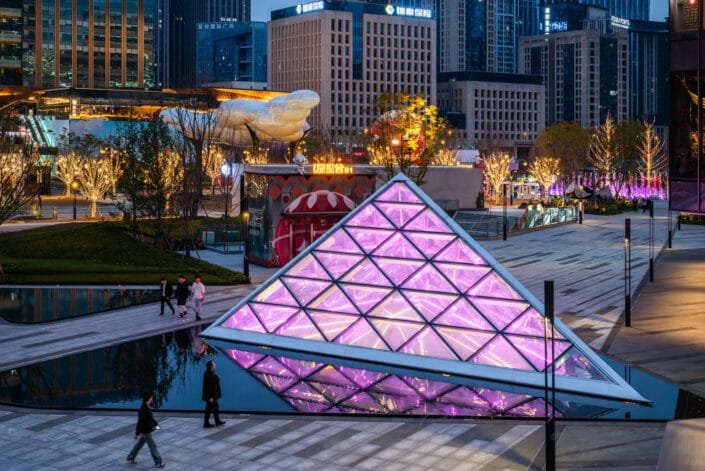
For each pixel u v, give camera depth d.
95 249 66.00
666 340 37.44
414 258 35.44
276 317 37.03
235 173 106.44
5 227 92.50
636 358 34.09
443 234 35.56
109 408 27.86
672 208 38.25
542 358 30.62
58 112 198.88
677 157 37.78
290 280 37.72
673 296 49.84
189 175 74.00
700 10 36.31
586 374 29.58
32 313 45.09
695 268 63.34
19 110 187.12
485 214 110.38
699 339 37.56
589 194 141.25
